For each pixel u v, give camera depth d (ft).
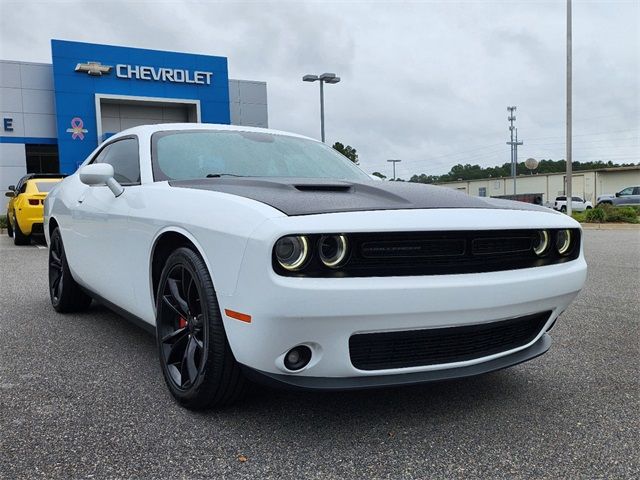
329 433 7.63
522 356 8.45
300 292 6.52
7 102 76.79
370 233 6.75
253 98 92.79
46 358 11.05
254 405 8.55
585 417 8.30
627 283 20.93
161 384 9.52
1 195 77.05
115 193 10.43
